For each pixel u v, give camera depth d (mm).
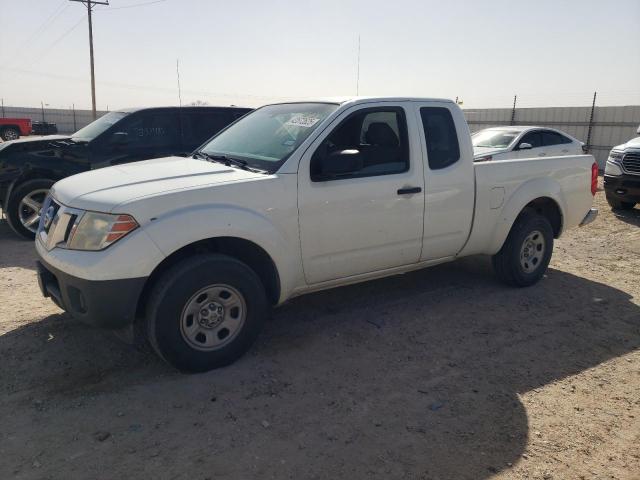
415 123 4605
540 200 5695
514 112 27047
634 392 3625
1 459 2762
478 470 2777
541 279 6035
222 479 2658
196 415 3199
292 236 3939
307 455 2861
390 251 4539
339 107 4281
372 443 2977
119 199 3395
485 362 3996
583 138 24281
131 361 3830
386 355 4062
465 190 4895
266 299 3951
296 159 3951
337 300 5199
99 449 2863
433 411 3314
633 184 10062
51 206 3916
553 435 3104
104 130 7785
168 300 3426
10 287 5344
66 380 3559
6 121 33906
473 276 6043
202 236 3482
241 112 8750
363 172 4305
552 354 4164
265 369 3787
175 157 4891
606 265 6754
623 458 2918
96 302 3312
